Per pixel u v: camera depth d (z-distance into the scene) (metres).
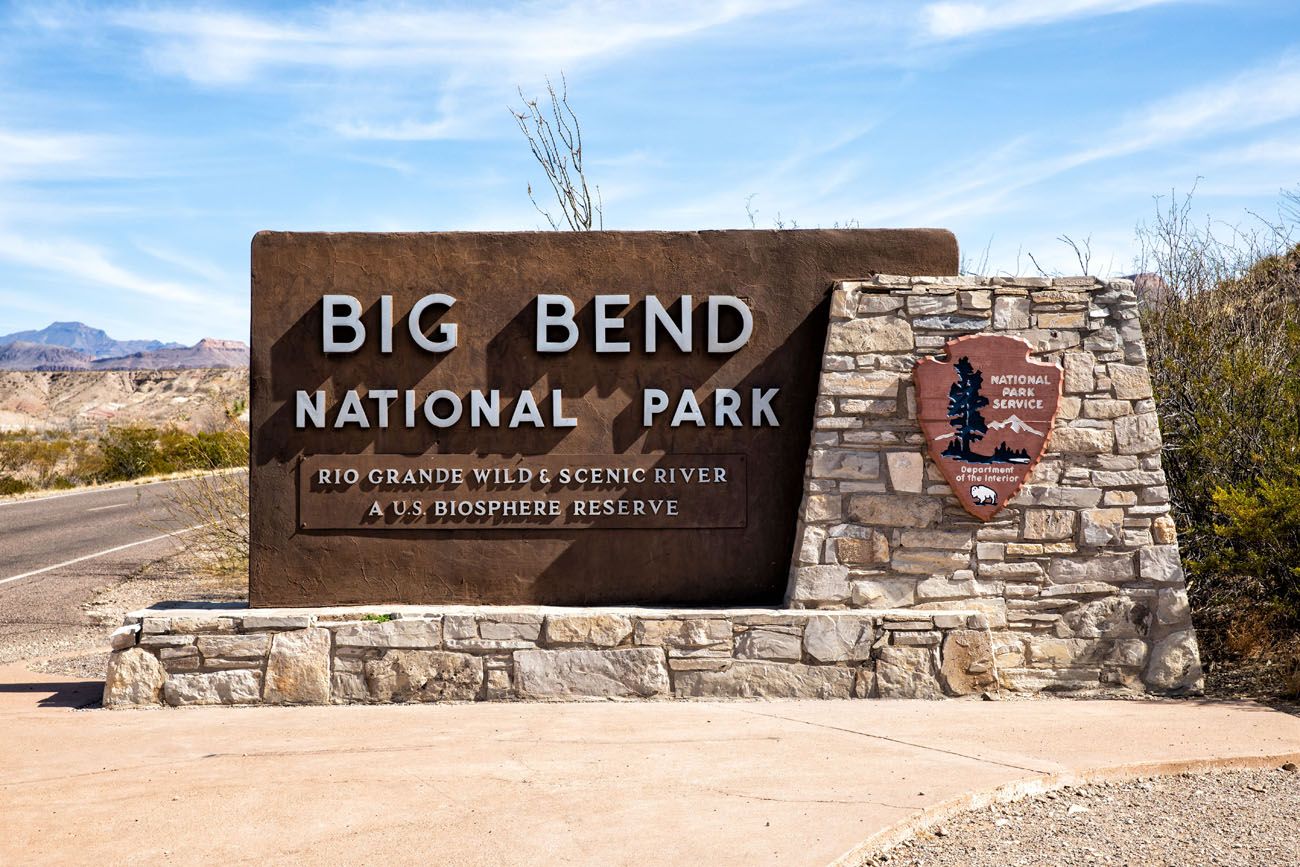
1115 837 5.08
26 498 27.78
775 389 8.68
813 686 8.09
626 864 4.56
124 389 136.62
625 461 8.62
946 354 8.41
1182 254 12.21
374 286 8.62
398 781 5.81
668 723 7.19
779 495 8.66
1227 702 8.02
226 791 5.65
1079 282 8.55
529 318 8.66
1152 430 8.48
